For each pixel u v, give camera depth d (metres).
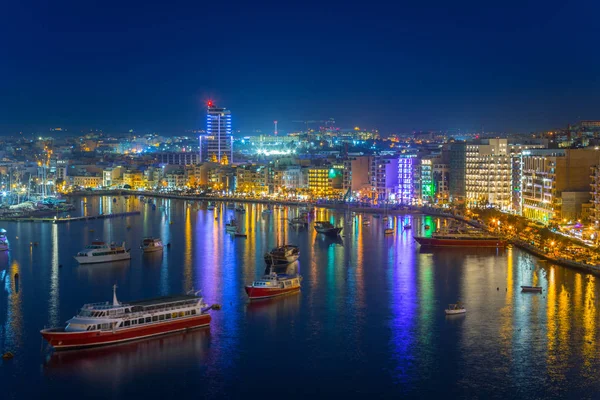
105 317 195.50
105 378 178.12
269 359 189.25
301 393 171.38
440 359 189.38
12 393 170.75
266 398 169.12
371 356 191.25
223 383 176.00
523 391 172.00
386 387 174.12
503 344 199.12
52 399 168.25
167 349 195.00
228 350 194.75
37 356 190.00
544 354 192.00
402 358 189.88
